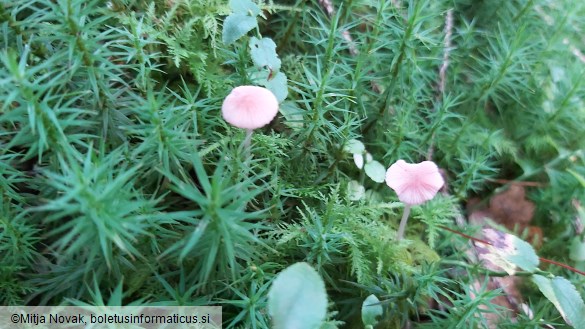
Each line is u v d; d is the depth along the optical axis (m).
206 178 0.07
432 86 0.15
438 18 0.15
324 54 0.12
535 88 0.14
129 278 0.09
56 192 0.09
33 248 0.09
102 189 0.07
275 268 0.10
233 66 0.12
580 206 0.13
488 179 0.14
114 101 0.09
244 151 0.10
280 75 0.11
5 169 0.09
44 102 0.07
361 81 0.12
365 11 0.14
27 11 0.11
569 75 0.14
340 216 0.11
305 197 0.12
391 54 0.13
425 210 0.12
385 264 0.10
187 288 0.09
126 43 0.11
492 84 0.14
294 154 0.12
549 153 0.14
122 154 0.09
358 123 0.12
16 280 0.09
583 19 0.15
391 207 0.11
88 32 0.09
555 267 0.13
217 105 0.11
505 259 0.10
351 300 0.10
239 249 0.09
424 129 0.14
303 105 0.13
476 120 0.14
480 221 0.14
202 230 0.07
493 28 0.15
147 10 0.12
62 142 0.08
